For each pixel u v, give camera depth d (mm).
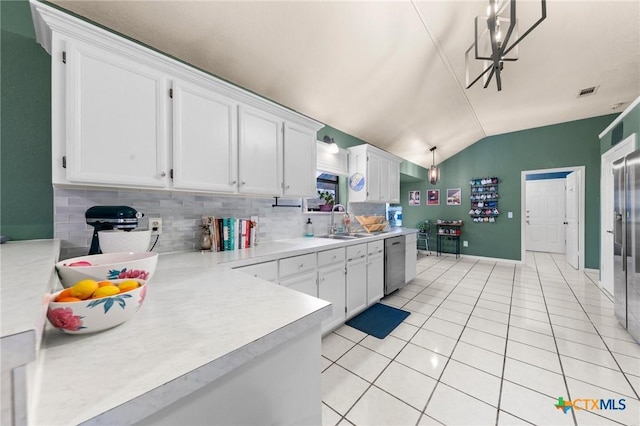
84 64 1167
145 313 716
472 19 2082
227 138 1726
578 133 4375
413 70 2639
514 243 4996
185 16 1534
